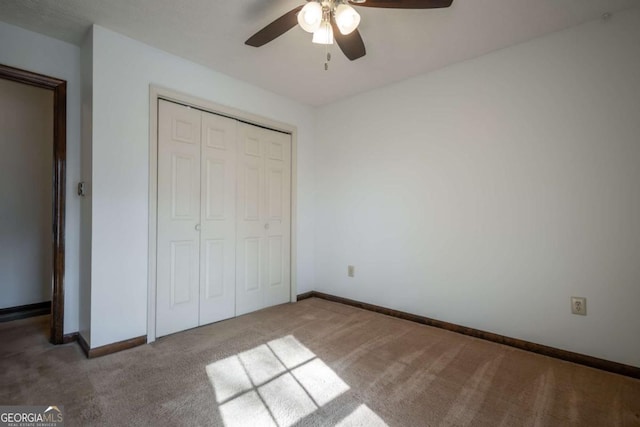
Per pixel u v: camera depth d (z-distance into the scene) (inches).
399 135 113.6
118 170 83.7
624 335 73.4
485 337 93.0
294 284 133.1
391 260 115.9
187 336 93.4
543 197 84.2
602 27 75.9
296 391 64.7
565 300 81.0
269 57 96.0
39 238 119.3
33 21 77.9
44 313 115.0
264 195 122.7
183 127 98.0
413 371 73.4
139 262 87.5
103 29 81.0
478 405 60.4
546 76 83.5
